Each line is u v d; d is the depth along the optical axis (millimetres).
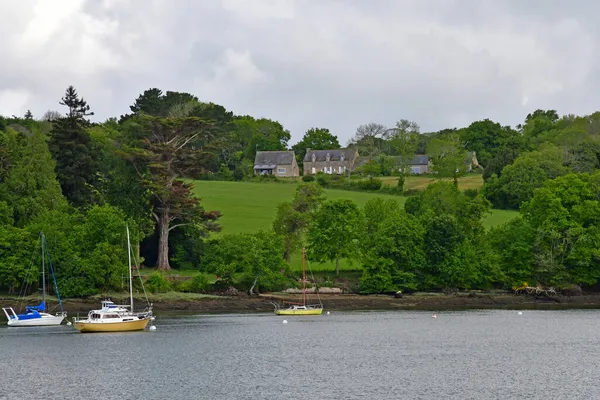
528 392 59906
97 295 129000
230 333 98312
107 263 127812
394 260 148000
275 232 149250
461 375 66938
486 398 57906
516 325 107250
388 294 147875
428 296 146125
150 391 61344
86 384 64438
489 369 69875
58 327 108438
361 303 139500
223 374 68125
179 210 146875
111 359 77250
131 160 146250
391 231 147875
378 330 101375
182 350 83000
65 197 148875
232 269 136125
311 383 63688
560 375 66812
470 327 104812
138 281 133625
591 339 90938
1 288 132125
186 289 137250
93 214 132875
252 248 138625
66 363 75062
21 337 96438
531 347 84000
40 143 143000
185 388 62281
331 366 71875
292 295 140000
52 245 128375
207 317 119938
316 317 120688
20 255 126750
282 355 78938
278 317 120188
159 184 144750
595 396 58500
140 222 145125
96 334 98625
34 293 127875
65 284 126500
